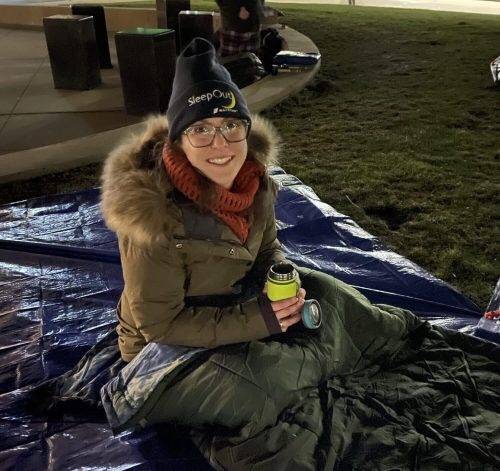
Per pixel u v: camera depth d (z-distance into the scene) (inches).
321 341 86.5
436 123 222.4
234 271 85.7
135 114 243.6
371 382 89.5
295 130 220.7
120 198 75.4
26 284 124.1
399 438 80.7
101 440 86.3
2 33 438.0
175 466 81.7
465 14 530.0
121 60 236.4
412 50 340.5
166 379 79.2
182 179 77.6
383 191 167.0
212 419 79.6
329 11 534.3
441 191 166.2
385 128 219.1
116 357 100.0
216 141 76.4
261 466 76.0
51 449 85.0
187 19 317.4
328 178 176.7
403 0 721.6
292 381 81.6
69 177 179.0
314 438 79.1
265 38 318.7
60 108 253.4
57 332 110.3
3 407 92.1
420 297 118.5
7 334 109.9
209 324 80.6
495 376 90.1
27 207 156.3
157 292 78.9
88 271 128.3
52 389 95.3
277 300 80.5
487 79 276.8
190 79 76.2
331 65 313.1
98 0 681.0
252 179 86.6
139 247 77.0
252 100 240.4
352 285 121.7
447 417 84.3
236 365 80.0
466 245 139.3
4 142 214.2
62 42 272.5
